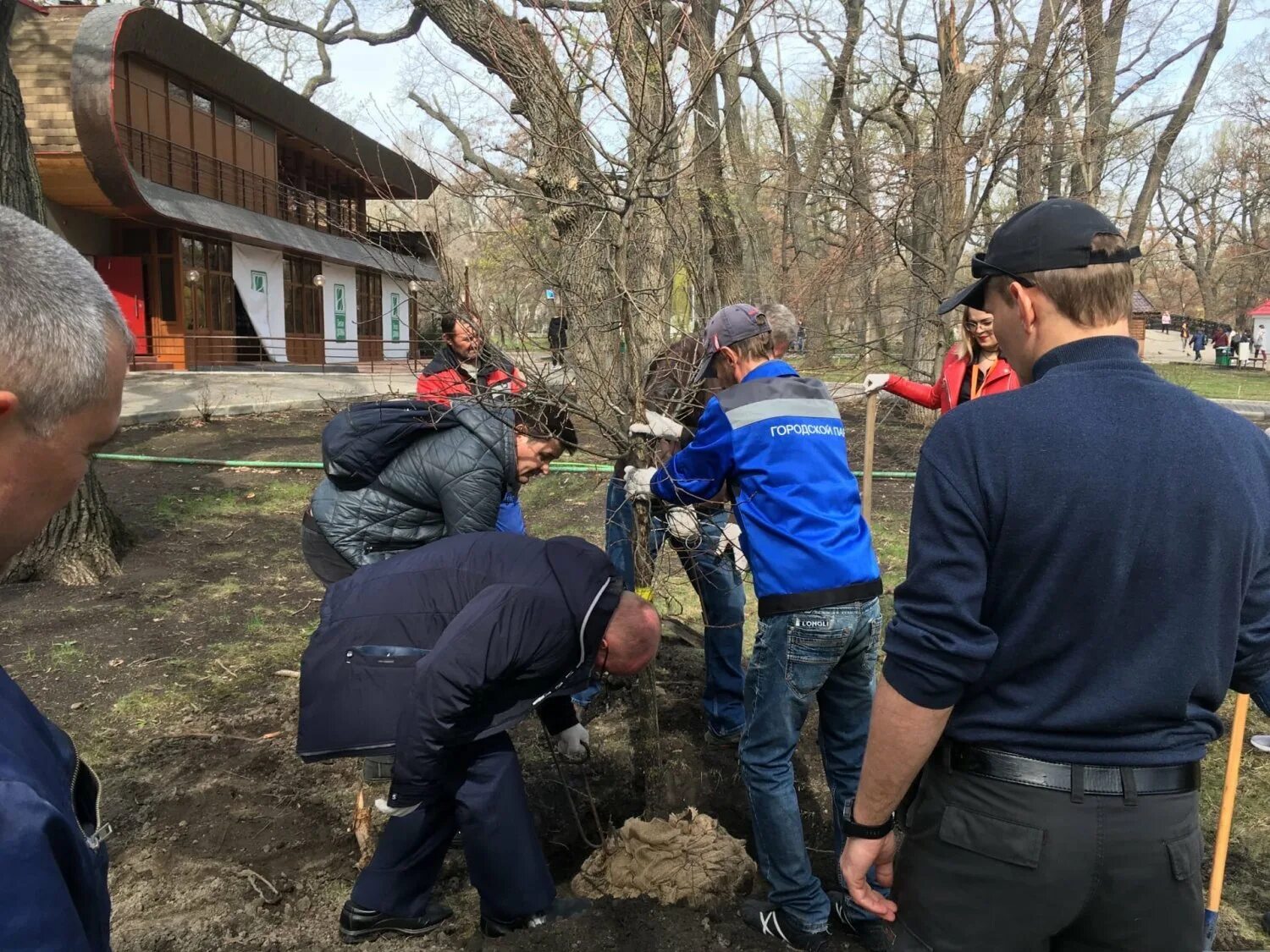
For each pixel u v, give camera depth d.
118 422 0.94
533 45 2.61
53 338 0.83
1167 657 1.31
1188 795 1.38
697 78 2.70
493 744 2.42
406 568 2.44
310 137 21.86
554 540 2.46
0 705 0.84
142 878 2.75
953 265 8.63
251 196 19.91
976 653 1.35
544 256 2.85
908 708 1.40
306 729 2.38
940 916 1.45
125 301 17.05
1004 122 8.47
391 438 2.85
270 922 2.58
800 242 9.25
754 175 7.83
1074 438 1.32
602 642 2.38
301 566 5.94
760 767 2.47
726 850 2.81
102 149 14.57
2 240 0.84
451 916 2.62
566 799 3.30
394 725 2.32
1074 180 10.06
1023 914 1.38
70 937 0.75
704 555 3.28
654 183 2.79
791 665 2.41
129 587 5.38
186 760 3.43
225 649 4.50
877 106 11.01
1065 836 1.34
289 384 15.44
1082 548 1.30
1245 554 1.34
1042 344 1.45
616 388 2.85
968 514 1.35
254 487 8.11
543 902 2.48
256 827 3.03
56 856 0.79
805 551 2.38
